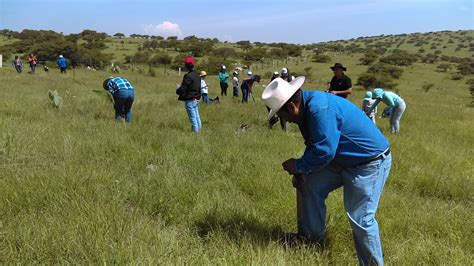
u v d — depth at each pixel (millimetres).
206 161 6633
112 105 12625
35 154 6246
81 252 3480
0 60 37031
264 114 13516
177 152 7055
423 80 77500
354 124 3482
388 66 83188
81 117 9977
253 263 3398
